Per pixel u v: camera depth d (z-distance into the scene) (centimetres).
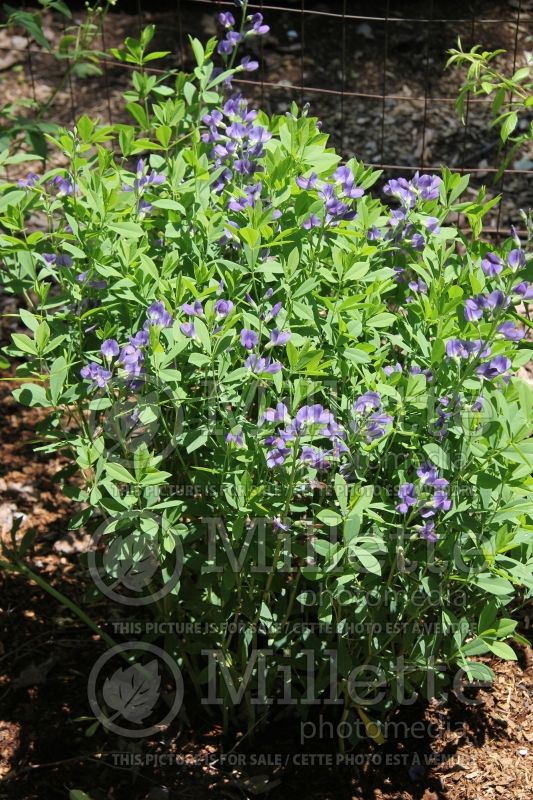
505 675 312
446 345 242
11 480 388
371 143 584
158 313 248
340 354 256
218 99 318
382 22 673
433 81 630
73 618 334
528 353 262
